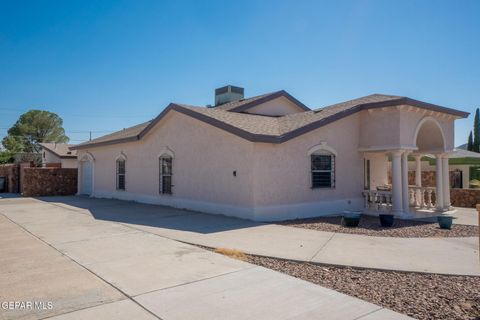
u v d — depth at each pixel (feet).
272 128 45.42
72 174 85.35
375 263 23.18
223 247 27.37
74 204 60.44
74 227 36.42
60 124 242.99
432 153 52.16
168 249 26.66
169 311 15.55
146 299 16.85
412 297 17.66
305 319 14.87
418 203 52.65
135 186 64.44
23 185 80.89
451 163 80.33
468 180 79.30
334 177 47.57
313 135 45.55
